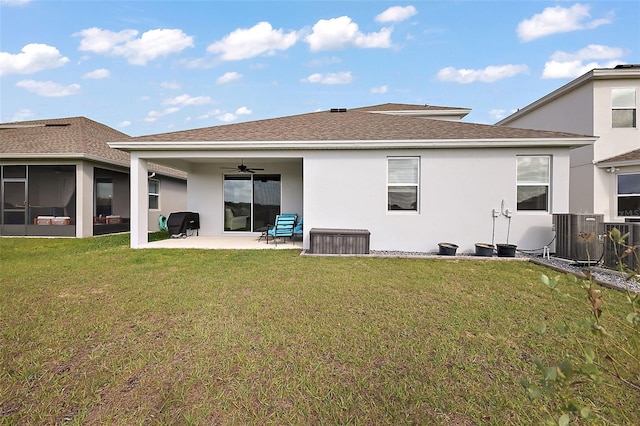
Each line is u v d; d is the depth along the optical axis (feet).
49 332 10.85
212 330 11.05
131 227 30.27
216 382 8.04
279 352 9.57
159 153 29.86
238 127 34.19
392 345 10.05
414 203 28.63
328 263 22.48
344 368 8.74
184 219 37.63
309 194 29.12
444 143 27.20
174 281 17.51
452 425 6.64
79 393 7.59
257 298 14.55
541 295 15.16
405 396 7.54
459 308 13.39
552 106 42.01
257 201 40.68
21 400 7.32
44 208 41.32
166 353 9.45
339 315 12.53
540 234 27.20
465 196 27.96
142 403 7.25
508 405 7.22
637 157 32.24
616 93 35.27
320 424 6.66
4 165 40.86
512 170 27.45
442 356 9.38
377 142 27.71
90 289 16.01
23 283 17.08
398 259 24.14
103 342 10.16
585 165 36.40
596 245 21.74
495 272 19.89
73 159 39.91
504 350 9.73
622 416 6.46
